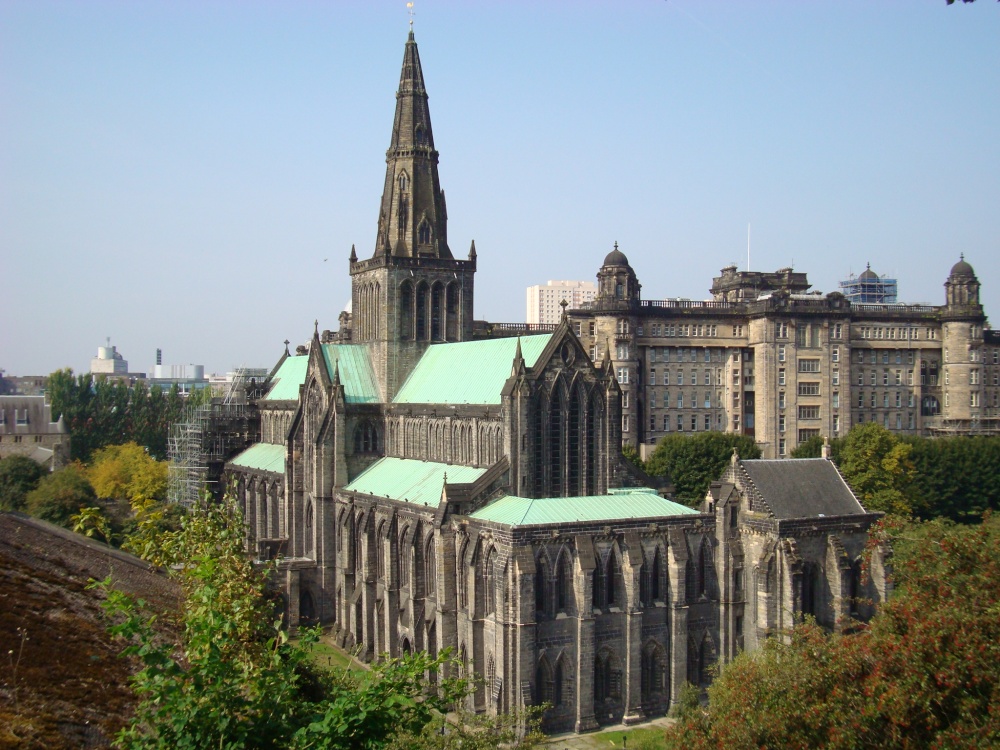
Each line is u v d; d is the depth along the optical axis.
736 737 63.78
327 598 157.38
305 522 166.38
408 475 149.12
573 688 112.81
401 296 167.25
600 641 114.94
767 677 68.50
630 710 115.19
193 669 40.19
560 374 130.62
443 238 172.00
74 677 43.66
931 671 57.97
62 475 189.75
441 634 120.50
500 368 142.38
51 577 57.25
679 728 73.62
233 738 38.69
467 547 117.88
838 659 64.94
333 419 158.50
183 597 66.69
